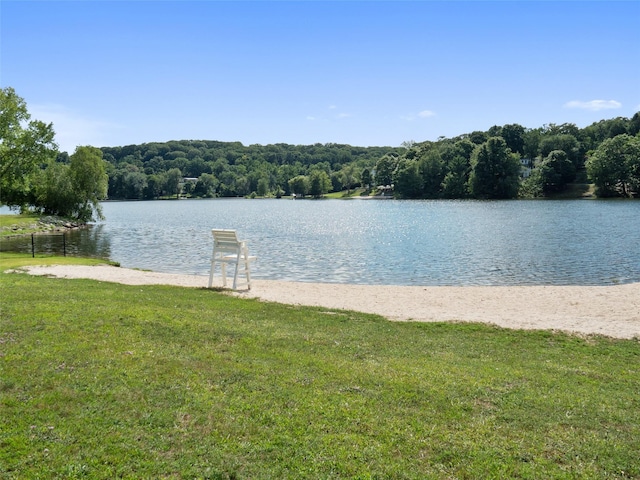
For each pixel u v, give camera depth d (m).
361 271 26.67
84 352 8.46
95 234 51.16
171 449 5.70
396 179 138.38
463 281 23.75
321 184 165.62
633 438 6.38
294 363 8.66
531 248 35.09
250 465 5.45
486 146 117.88
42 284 15.47
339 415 6.62
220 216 81.69
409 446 5.95
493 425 6.58
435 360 9.55
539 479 5.39
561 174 117.44
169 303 13.44
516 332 12.18
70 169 64.12
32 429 5.96
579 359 10.12
